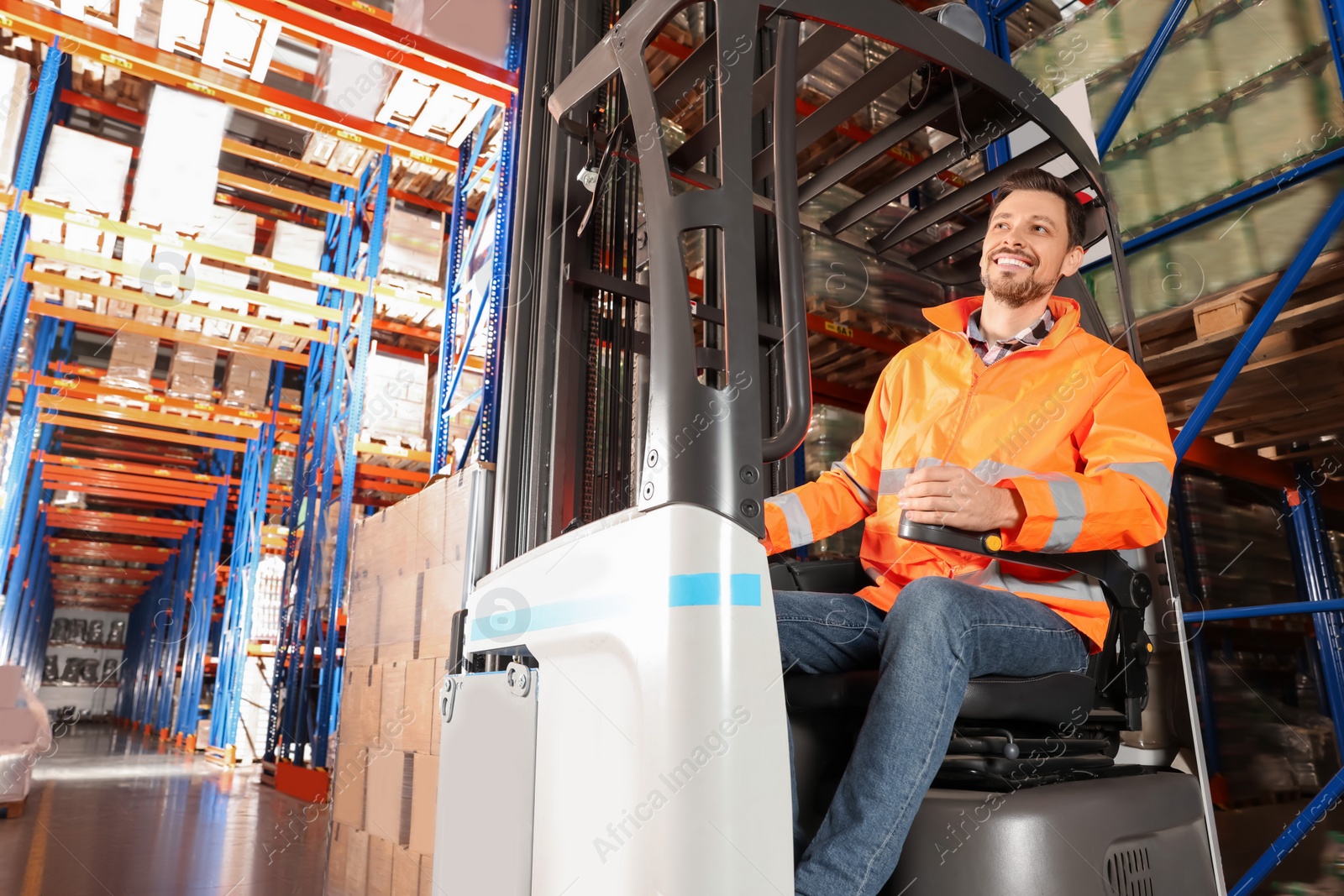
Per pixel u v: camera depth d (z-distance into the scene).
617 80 2.78
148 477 13.32
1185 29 3.98
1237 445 5.27
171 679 15.45
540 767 1.60
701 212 1.48
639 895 1.22
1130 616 1.78
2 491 8.70
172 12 4.68
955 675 1.46
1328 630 5.84
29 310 8.24
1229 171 3.78
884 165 5.11
